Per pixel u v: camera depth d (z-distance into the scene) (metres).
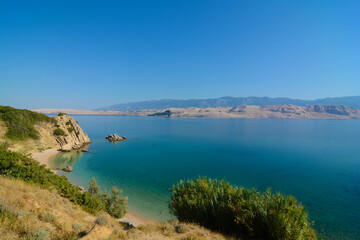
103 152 79.62
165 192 38.88
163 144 106.81
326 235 24.12
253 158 73.75
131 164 62.56
